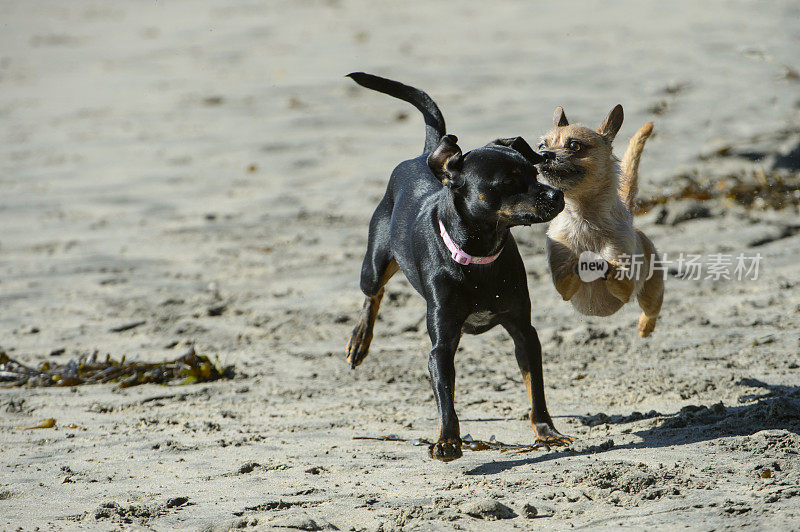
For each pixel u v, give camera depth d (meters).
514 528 6.04
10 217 17.64
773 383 9.16
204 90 26.72
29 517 6.53
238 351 11.49
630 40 29.41
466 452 7.82
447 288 7.57
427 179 8.60
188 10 39.38
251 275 14.30
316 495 6.80
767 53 26.08
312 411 9.22
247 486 7.07
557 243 8.59
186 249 15.61
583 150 8.33
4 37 35.88
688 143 19.33
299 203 17.70
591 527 5.96
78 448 8.28
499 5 36.62
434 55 28.86
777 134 19.14
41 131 23.83
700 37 29.14
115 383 10.52
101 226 17.00
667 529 5.83
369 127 22.62
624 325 11.66
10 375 10.62
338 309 12.82
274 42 32.28
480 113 22.19
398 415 8.97
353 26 34.06
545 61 27.39
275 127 22.89
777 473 6.73
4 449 8.30
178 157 21.02
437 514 6.24
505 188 7.07
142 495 6.95
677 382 9.41
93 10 40.69
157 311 12.97
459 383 9.98
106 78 29.05
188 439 8.43
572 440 7.80
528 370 7.99
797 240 14.45
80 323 12.59
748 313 11.74
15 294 13.77
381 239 9.02
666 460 7.12
